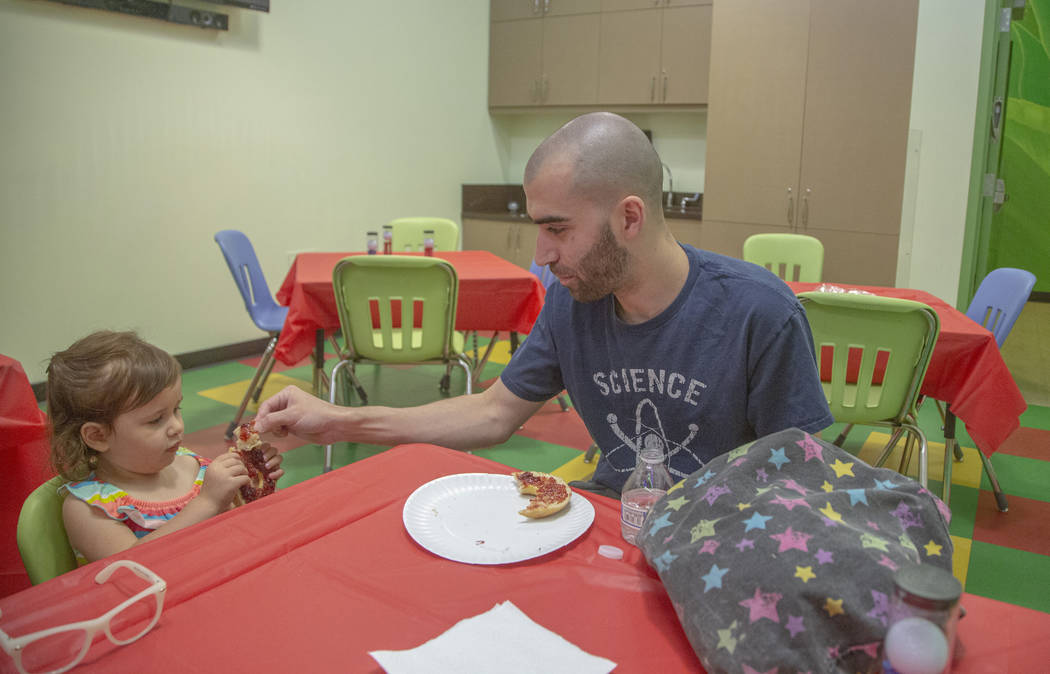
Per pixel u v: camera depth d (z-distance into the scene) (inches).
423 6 211.9
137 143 152.6
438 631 31.4
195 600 33.3
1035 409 156.1
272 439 125.3
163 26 153.6
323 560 37.1
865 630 26.8
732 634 27.9
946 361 94.6
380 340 119.8
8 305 137.3
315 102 187.5
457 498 43.9
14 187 135.5
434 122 222.4
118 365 48.8
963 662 29.5
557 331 53.2
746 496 32.0
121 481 52.2
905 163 162.6
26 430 71.5
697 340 48.2
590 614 33.0
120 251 152.9
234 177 171.9
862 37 163.3
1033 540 97.7
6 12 130.8
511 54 231.8
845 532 29.0
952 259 167.0
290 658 29.5
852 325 86.7
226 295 174.4
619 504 44.4
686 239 200.4
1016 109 275.1
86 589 34.3
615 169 43.0
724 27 179.0
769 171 178.5
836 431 137.3
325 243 196.2
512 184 253.6
